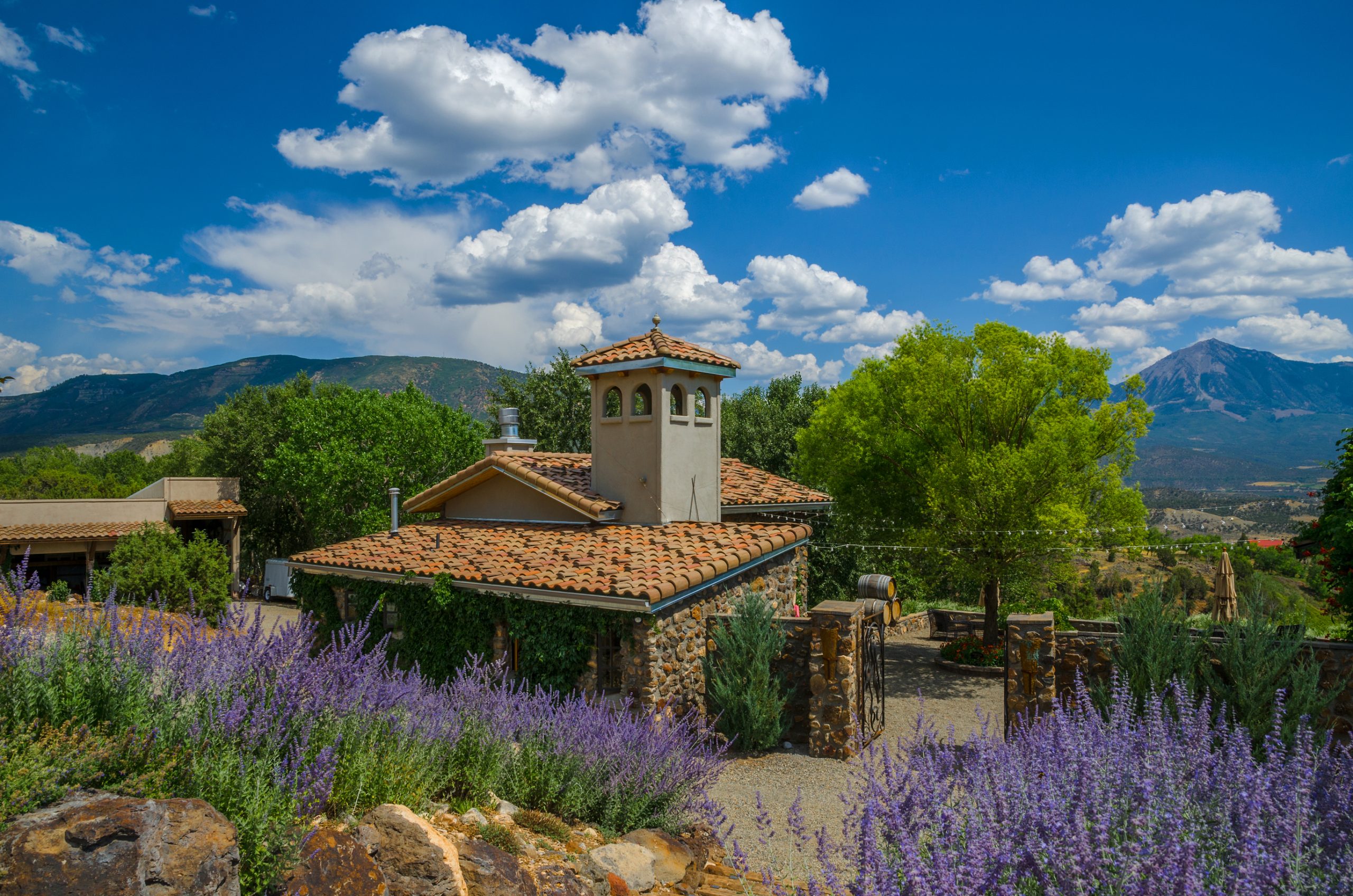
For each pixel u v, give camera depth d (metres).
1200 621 10.66
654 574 11.05
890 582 11.71
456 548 14.15
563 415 35.00
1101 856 3.25
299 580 15.73
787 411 34.12
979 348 16.59
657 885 5.43
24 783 3.28
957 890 3.08
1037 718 5.54
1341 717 8.24
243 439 44.00
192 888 3.06
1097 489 16.30
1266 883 3.13
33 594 4.82
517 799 6.35
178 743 4.27
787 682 11.14
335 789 4.81
